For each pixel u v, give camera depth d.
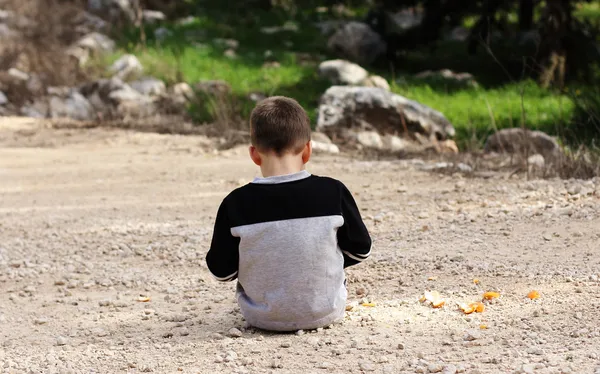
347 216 5.75
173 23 33.03
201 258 8.25
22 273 8.01
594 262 7.02
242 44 30.64
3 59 22.97
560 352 5.09
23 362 5.58
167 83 22.86
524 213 8.99
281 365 5.15
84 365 5.45
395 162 13.37
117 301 6.97
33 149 15.84
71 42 26.92
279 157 5.71
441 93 24.27
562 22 24.84
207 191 11.73
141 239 9.17
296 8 36.56
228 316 6.40
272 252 5.65
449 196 10.30
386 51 28.34
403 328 5.80
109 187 12.33
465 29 33.28
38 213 10.81
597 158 11.77
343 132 17.31
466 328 5.71
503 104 22.28
